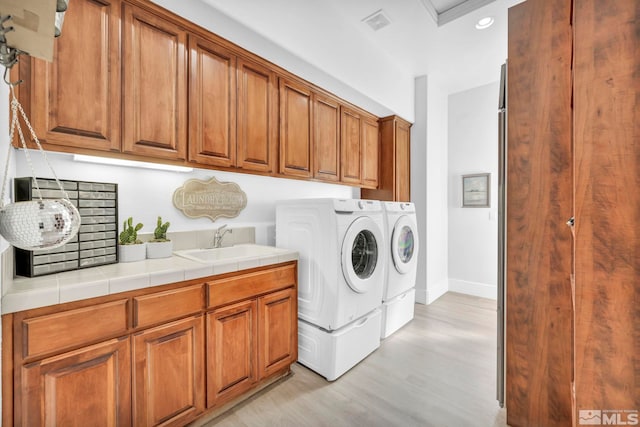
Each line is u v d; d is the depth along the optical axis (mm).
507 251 1494
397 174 3418
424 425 1524
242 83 1978
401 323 2766
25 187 1155
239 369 1605
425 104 3547
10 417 941
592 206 868
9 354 940
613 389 829
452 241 4043
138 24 1492
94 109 1354
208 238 2115
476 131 3855
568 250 1344
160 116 1572
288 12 2002
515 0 2275
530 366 1439
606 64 866
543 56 1393
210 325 1467
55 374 1022
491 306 3410
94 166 1636
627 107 834
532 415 1436
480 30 2658
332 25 2357
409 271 2861
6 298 925
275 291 1820
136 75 1483
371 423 1536
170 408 1318
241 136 1972
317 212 2023
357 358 2111
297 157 2391
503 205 1623
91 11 1346
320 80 2445
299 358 2127
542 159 1400
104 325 1132
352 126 3029
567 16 1340
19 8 605
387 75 3062
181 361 1357
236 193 2305
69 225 875
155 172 1880
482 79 3645
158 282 1271
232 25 1756
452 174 4043
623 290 820
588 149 881
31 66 1196
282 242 2246
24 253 1155
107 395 1140
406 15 2467
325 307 1967
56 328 1023
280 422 1537
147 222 1841
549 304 1390
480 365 2111
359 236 2299
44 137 1222
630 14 845
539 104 1403
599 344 848
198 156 1739
